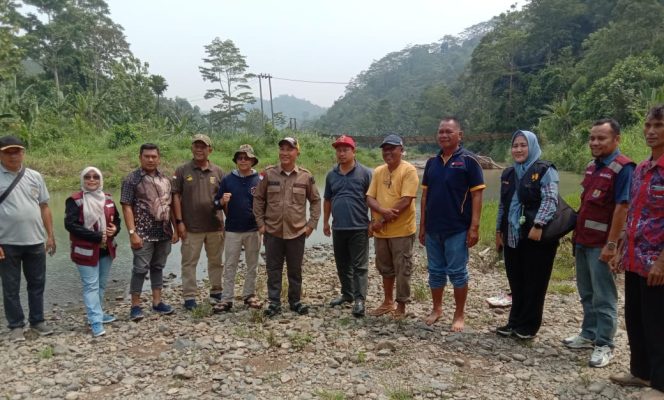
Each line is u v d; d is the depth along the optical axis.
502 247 4.77
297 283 5.60
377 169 5.30
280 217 5.39
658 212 3.39
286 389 3.72
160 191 5.56
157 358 4.40
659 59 38.12
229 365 4.15
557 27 60.91
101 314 5.18
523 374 3.89
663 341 3.40
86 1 62.38
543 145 40.66
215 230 5.96
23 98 31.08
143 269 5.56
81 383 3.92
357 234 5.43
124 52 63.84
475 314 5.53
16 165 5.02
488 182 27.92
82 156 27.14
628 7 42.97
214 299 6.19
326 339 4.73
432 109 84.88
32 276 5.21
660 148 3.45
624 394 3.56
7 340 5.02
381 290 6.88
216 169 5.93
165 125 39.91
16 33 32.66
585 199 4.15
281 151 5.38
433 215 4.86
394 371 3.99
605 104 35.00
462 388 3.69
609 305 4.05
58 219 14.15
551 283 6.79
